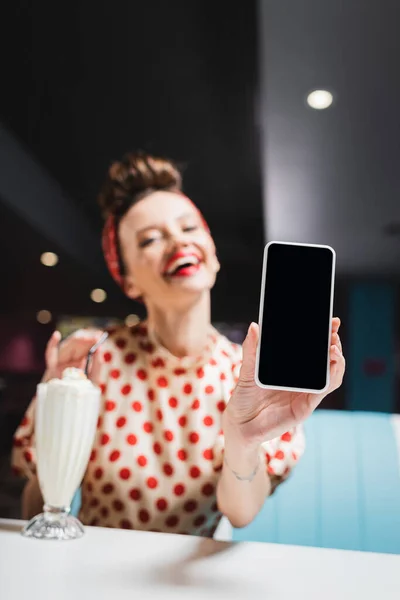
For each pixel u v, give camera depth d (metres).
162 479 1.38
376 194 1.72
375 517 1.24
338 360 0.75
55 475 0.93
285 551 0.87
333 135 1.71
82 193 1.75
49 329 1.72
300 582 0.74
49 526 0.92
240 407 0.79
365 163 1.71
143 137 1.75
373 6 1.54
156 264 1.62
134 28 1.72
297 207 1.73
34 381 1.72
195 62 1.74
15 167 1.82
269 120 1.72
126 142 1.76
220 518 1.36
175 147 1.74
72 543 0.88
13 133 1.83
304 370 0.72
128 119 1.77
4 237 1.79
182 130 1.74
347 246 1.75
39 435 0.94
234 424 0.82
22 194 1.80
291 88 1.71
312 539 1.24
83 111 1.79
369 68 1.65
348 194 1.72
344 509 1.25
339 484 1.26
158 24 1.71
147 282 1.62
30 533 0.91
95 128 1.78
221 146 1.73
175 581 0.73
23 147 1.81
